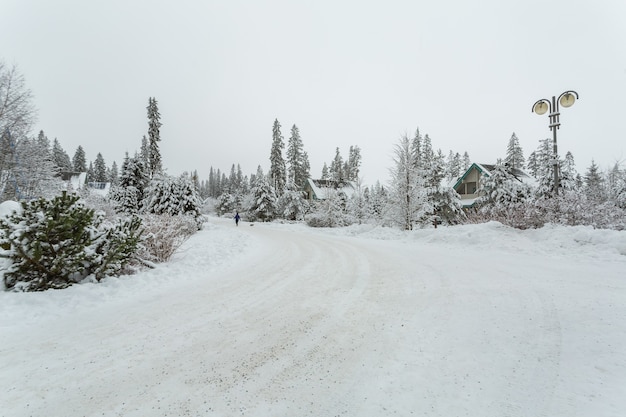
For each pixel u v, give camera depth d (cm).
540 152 3256
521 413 244
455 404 259
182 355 361
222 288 661
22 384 301
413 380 298
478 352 346
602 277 615
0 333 421
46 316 490
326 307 521
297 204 4025
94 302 563
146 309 527
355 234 2019
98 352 369
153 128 3594
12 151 1958
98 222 757
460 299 526
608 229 959
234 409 262
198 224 2431
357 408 259
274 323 456
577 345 346
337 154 5938
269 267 884
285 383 300
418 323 437
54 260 593
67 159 6819
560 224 1116
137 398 279
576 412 239
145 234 937
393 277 714
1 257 579
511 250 974
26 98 1997
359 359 343
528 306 472
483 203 2536
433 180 3078
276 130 4959
